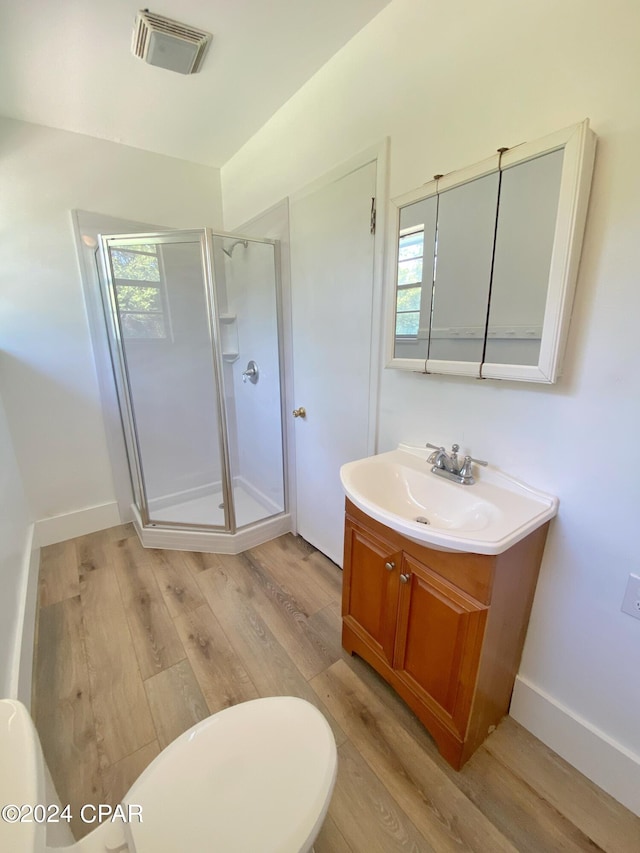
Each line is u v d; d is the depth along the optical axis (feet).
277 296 7.06
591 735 3.62
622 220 2.85
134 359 7.89
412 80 4.14
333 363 6.09
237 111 6.27
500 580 3.25
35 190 6.74
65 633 5.46
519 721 4.21
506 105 3.39
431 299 4.19
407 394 4.91
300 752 2.67
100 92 5.66
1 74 5.16
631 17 2.61
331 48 4.90
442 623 3.59
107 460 8.30
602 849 3.19
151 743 4.02
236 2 4.13
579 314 3.17
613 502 3.22
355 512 4.51
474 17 3.50
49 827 1.84
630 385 2.98
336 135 5.23
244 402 8.75
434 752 3.93
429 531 3.19
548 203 3.08
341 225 5.40
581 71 2.90
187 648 5.19
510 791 3.60
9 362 7.00
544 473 3.65
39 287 7.05
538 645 3.94
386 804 3.50
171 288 8.02
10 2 3.99
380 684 4.67
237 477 9.14
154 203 7.89
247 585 6.50
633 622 3.24
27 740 1.76
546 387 3.50
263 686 4.64
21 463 7.36
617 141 2.79
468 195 3.67
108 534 8.26
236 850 2.17
